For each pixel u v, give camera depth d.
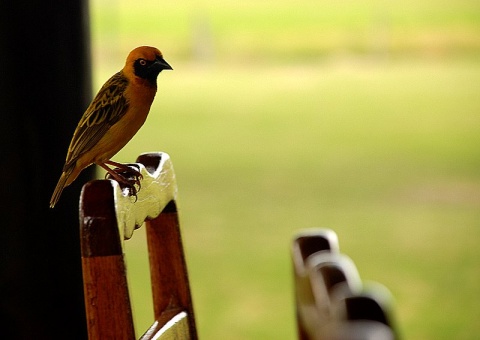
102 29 41.91
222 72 32.69
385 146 17.91
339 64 33.91
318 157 17.03
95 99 3.19
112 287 1.68
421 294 8.95
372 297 0.87
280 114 22.78
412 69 31.69
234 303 8.94
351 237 11.46
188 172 16.08
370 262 10.26
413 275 9.65
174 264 2.24
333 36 39.41
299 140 18.95
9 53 3.85
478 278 9.43
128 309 1.68
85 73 4.07
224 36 40.38
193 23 43.09
